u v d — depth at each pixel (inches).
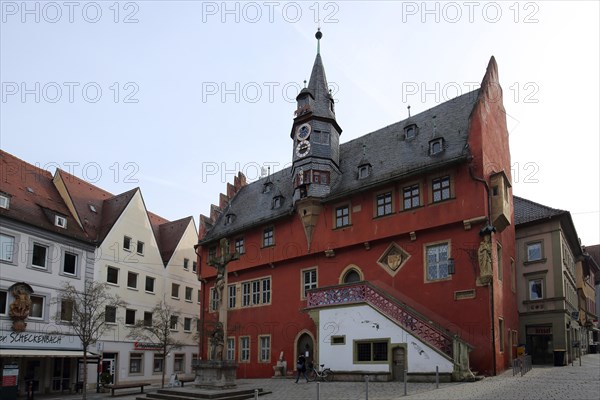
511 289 1120.2
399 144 1226.6
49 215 1407.5
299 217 1320.1
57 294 1349.7
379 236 1124.5
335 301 1051.3
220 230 1616.6
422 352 890.7
